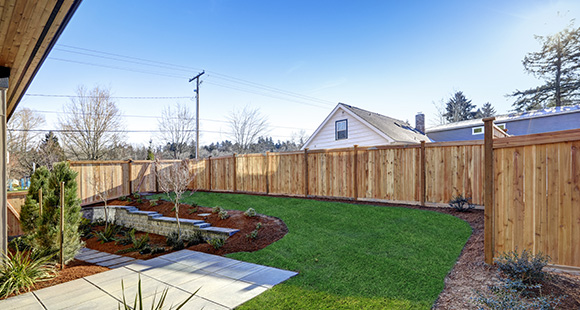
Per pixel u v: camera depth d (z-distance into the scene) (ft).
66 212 18.89
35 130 74.90
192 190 41.91
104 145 79.36
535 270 11.07
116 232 30.78
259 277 14.46
